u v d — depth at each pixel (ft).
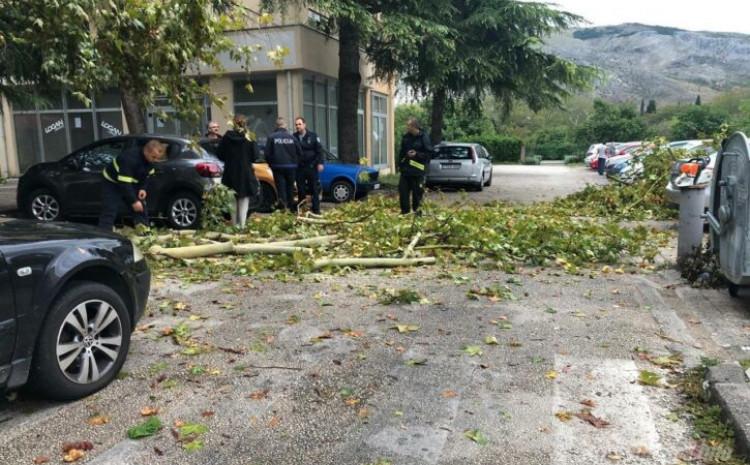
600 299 20.89
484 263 26.48
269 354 15.67
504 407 12.77
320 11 55.52
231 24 22.85
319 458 10.85
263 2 57.11
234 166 32.17
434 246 27.61
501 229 29.25
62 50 19.77
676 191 35.01
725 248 20.01
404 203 37.19
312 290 21.99
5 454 10.92
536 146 199.72
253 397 13.20
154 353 15.69
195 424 11.97
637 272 25.22
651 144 44.93
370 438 11.53
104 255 13.65
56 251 12.57
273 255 26.68
